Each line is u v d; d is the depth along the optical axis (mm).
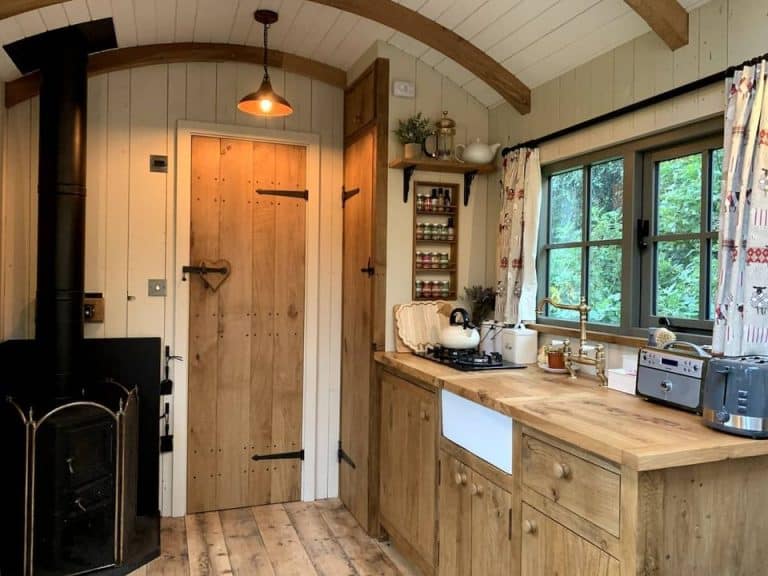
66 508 2514
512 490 1947
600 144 2502
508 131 3158
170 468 3373
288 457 3619
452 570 2348
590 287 2674
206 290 3422
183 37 3164
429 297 3211
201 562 2820
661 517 1455
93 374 3162
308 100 3588
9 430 2635
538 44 2652
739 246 1799
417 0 2648
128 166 3258
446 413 2418
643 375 1969
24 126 3043
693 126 2115
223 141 3438
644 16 2059
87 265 3195
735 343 1799
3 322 2986
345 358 3609
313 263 3623
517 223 2906
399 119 3141
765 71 1759
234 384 3498
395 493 2918
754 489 1589
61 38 2682
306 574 2727
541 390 2150
